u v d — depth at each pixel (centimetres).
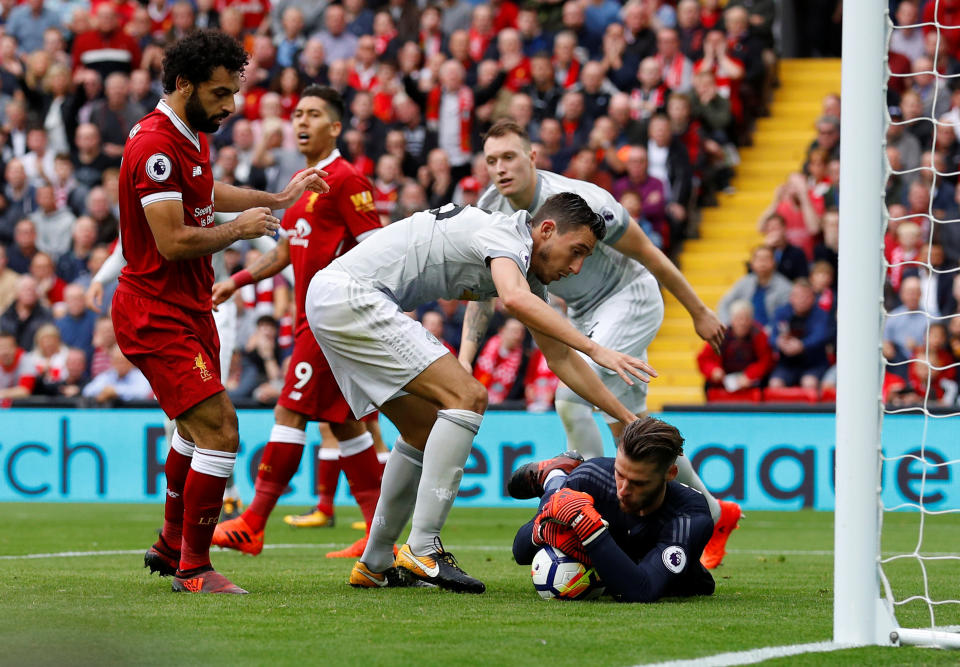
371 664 1097
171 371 1606
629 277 2134
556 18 5122
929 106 4475
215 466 1625
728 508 2152
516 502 3950
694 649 1182
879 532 1256
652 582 1501
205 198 1641
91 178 4925
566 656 1138
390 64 5091
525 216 1608
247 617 1389
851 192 1262
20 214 4881
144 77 5100
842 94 1279
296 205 2295
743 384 3972
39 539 2839
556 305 2480
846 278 1261
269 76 5181
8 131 5156
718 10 4959
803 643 1230
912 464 3662
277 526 3234
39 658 1121
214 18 5450
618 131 4631
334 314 1617
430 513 1627
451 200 4750
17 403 4241
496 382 4066
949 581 1931
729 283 4606
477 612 1436
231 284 2308
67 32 5669
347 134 4891
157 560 1773
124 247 1628
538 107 4831
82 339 4475
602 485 1545
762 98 5125
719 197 4822
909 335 3862
